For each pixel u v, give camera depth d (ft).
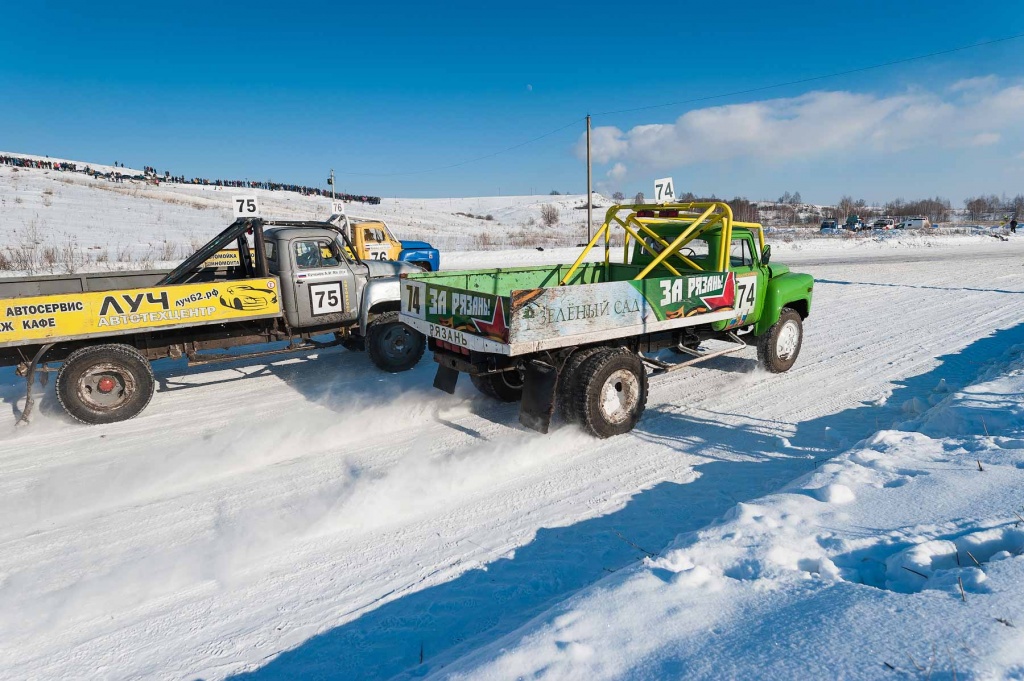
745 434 18.42
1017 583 7.13
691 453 17.15
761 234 24.70
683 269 24.56
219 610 10.83
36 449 18.47
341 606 10.80
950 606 6.86
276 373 27.12
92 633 10.31
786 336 25.12
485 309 17.29
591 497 14.69
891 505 10.56
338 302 26.96
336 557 12.40
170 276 25.67
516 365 18.78
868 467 12.72
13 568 12.23
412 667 9.08
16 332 20.26
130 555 12.63
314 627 10.28
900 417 19.17
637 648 7.05
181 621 10.57
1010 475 10.94
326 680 9.05
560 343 17.51
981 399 16.67
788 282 24.63
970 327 32.53
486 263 79.92
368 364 28.55
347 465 16.93
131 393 21.12
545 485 15.43
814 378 24.22
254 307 24.36
